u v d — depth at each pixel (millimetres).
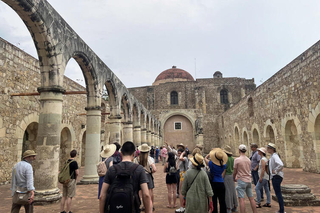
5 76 9094
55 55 6836
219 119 34594
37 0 6117
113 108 12492
